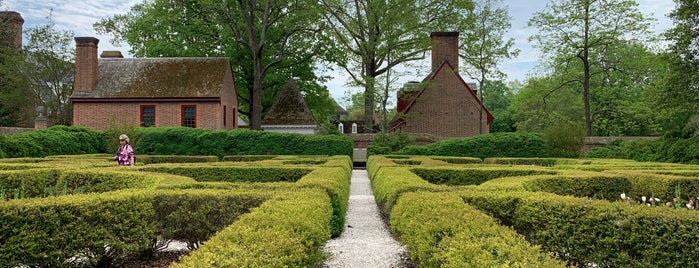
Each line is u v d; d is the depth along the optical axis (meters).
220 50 35.06
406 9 32.62
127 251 5.53
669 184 9.20
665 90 22.06
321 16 32.56
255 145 25.48
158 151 24.86
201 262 2.89
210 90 28.89
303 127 36.34
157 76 29.80
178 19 32.56
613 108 38.50
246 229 3.82
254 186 7.41
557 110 44.22
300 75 38.16
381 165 13.70
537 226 5.53
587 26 30.38
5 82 34.69
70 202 4.96
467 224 4.24
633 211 4.64
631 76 32.56
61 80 36.09
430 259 3.85
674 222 4.36
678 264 4.30
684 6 20.55
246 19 31.11
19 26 39.22
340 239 7.26
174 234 6.15
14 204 4.71
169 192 6.19
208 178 11.98
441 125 32.91
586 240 4.90
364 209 10.31
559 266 2.87
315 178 8.74
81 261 5.21
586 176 9.56
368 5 32.31
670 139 20.09
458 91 33.06
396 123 36.81
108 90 28.91
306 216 4.66
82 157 17.23
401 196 6.69
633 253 4.61
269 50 35.22
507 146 25.09
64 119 36.16
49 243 4.77
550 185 9.25
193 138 25.19
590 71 39.31
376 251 6.44
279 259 3.13
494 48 30.47
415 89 32.84
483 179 12.04
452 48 33.25
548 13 30.97
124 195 5.57
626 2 29.31
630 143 22.77
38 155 20.31
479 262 3.10
